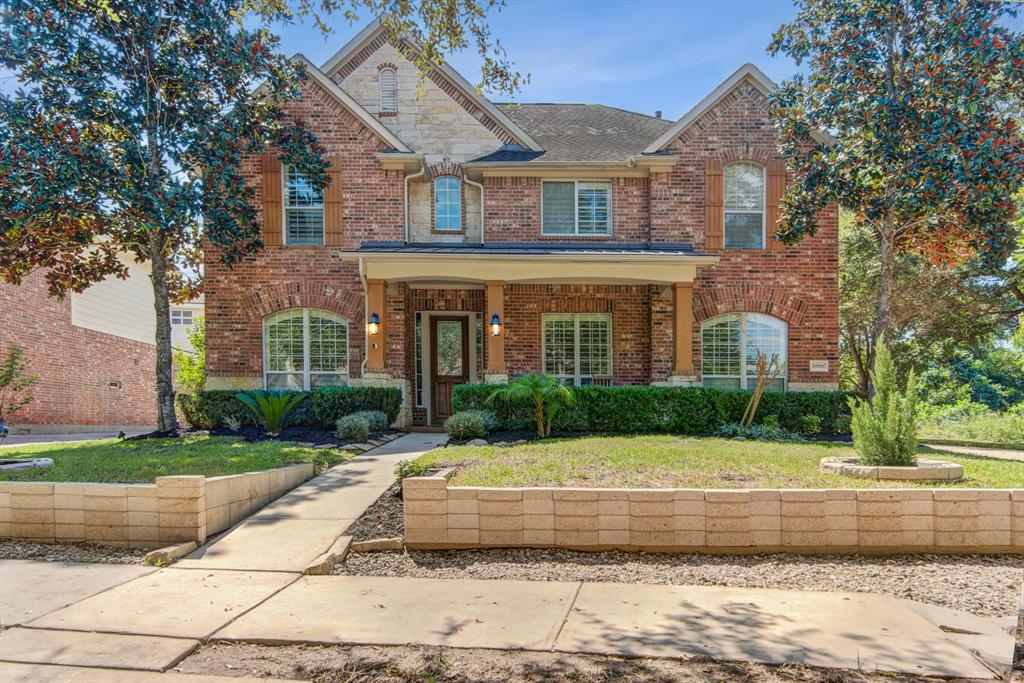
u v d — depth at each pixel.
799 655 3.99
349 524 6.77
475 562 5.97
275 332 15.18
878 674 3.74
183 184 11.91
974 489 6.21
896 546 6.02
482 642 4.25
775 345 15.49
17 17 10.70
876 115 12.18
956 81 11.61
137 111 11.88
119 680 3.77
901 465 7.64
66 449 10.48
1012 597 5.02
